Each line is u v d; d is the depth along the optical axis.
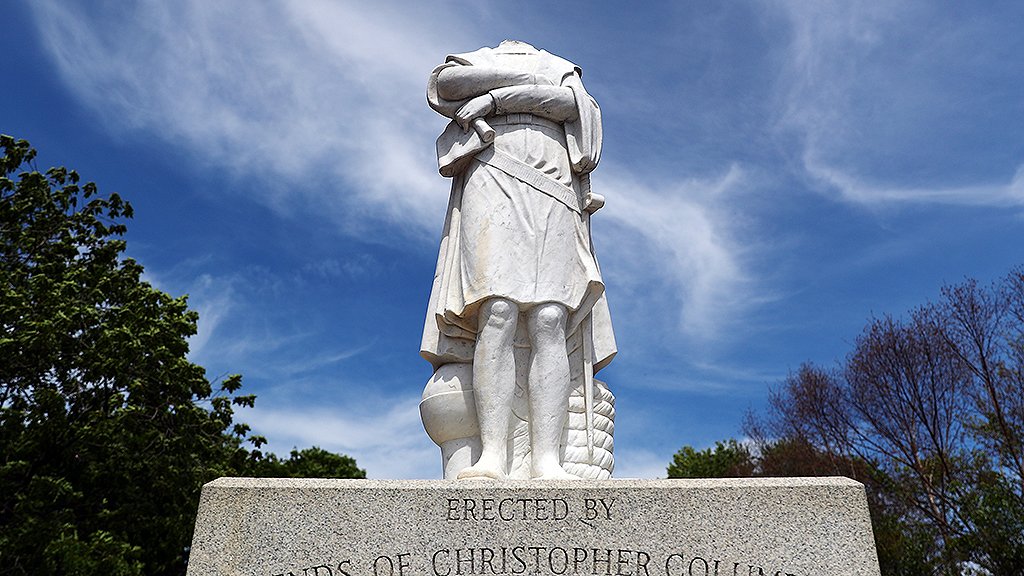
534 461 3.79
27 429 12.90
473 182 4.14
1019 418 15.44
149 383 13.31
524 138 4.19
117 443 12.95
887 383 16.84
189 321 14.84
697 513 3.21
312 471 24.39
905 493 16.34
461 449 3.94
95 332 13.26
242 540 3.13
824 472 17.55
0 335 12.64
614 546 3.18
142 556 14.01
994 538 13.67
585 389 4.05
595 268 4.16
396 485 3.24
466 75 4.24
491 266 3.91
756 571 3.15
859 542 3.17
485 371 3.84
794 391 18.47
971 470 15.75
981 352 16.00
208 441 14.01
